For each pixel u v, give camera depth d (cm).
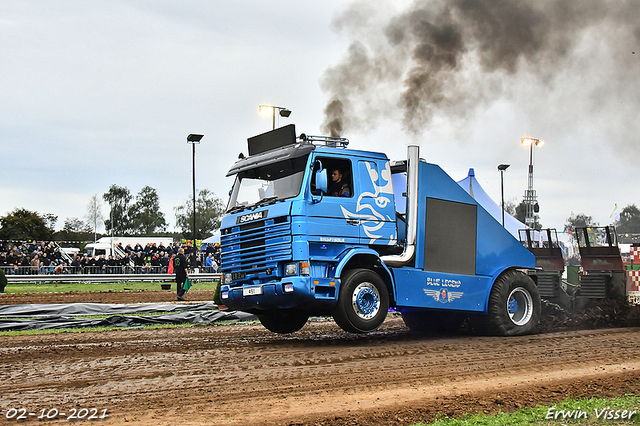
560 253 1488
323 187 961
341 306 984
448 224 1134
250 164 1080
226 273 1074
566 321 1285
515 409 609
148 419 563
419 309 1102
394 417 572
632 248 1381
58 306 1499
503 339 1112
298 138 1052
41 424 550
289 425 542
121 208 10900
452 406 614
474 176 2666
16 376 754
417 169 1107
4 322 1319
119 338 1141
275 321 1195
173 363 838
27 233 6475
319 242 977
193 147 3294
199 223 9419
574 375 771
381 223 1053
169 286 2745
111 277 3120
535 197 3916
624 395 660
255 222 1020
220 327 1356
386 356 904
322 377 746
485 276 1177
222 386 696
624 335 1144
